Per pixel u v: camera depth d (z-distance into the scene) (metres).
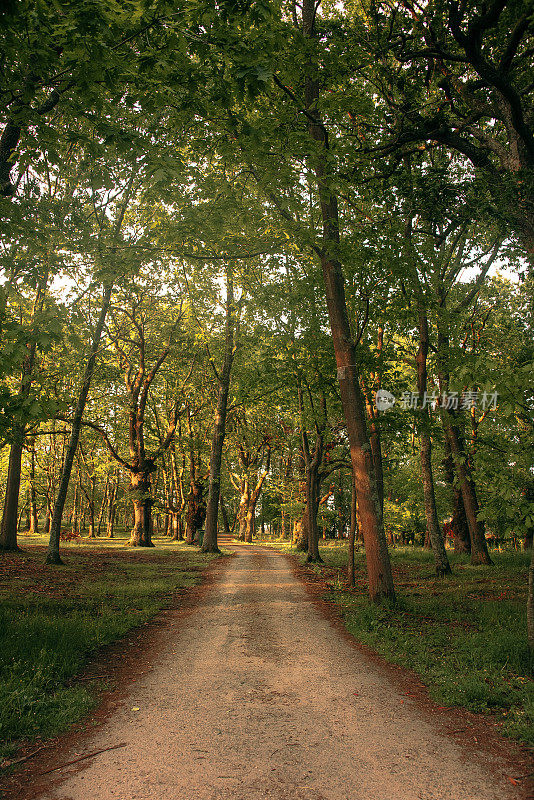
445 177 11.47
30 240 8.16
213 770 3.78
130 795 3.42
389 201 11.95
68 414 19.33
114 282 12.78
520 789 3.54
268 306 17.58
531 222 10.16
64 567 16.84
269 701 5.31
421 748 4.20
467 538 24.62
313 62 8.74
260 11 5.47
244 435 32.38
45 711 4.85
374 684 5.91
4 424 6.96
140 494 29.70
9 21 4.03
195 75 6.25
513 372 6.04
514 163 10.17
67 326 7.21
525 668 6.14
